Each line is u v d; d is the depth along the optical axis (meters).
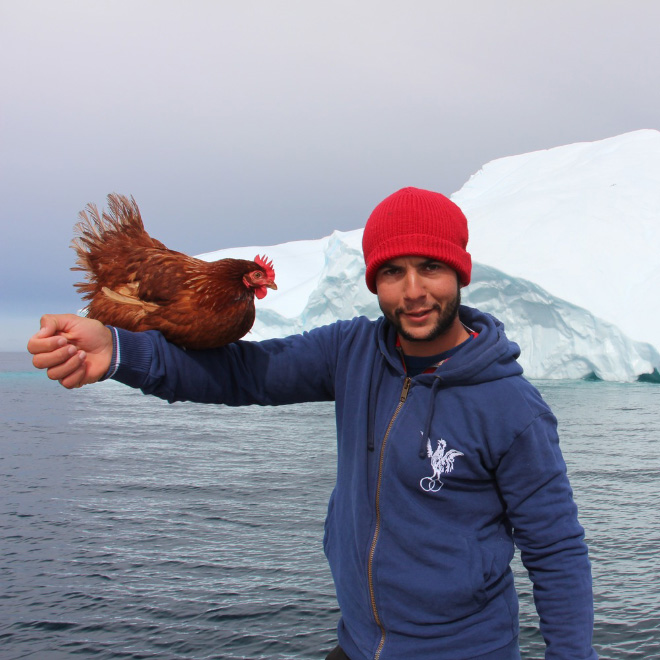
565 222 32.69
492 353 1.39
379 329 1.55
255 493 9.23
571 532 1.38
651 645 4.25
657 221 32.53
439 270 1.38
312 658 4.17
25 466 11.88
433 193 1.42
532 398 1.40
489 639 1.37
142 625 4.67
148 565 5.98
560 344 28.36
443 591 1.35
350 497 1.50
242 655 4.22
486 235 33.81
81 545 6.63
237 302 1.55
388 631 1.41
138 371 1.43
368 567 1.43
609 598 5.04
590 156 41.19
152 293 1.59
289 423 20.70
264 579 5.57
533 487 1.37
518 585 5.37
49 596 5.23
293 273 48.22
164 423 20.55
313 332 1.69
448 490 1.39
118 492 9.39
